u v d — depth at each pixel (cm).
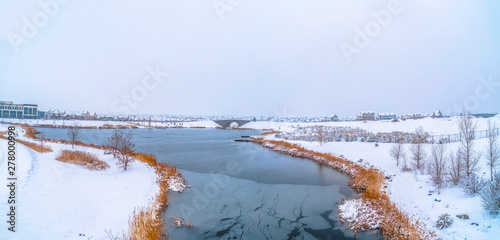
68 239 962
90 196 1425
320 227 1399
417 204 1465
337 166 2816
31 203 1114
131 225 1172
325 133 5538
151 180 2044
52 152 2842
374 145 3322
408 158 2419
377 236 1271
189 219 1450
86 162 2306
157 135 8844
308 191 2023
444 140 2895
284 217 1528
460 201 1352
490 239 991
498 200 1130
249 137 7894
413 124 5847
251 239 1266
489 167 1605
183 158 3650
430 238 1113
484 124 3753
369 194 1705
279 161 3353
